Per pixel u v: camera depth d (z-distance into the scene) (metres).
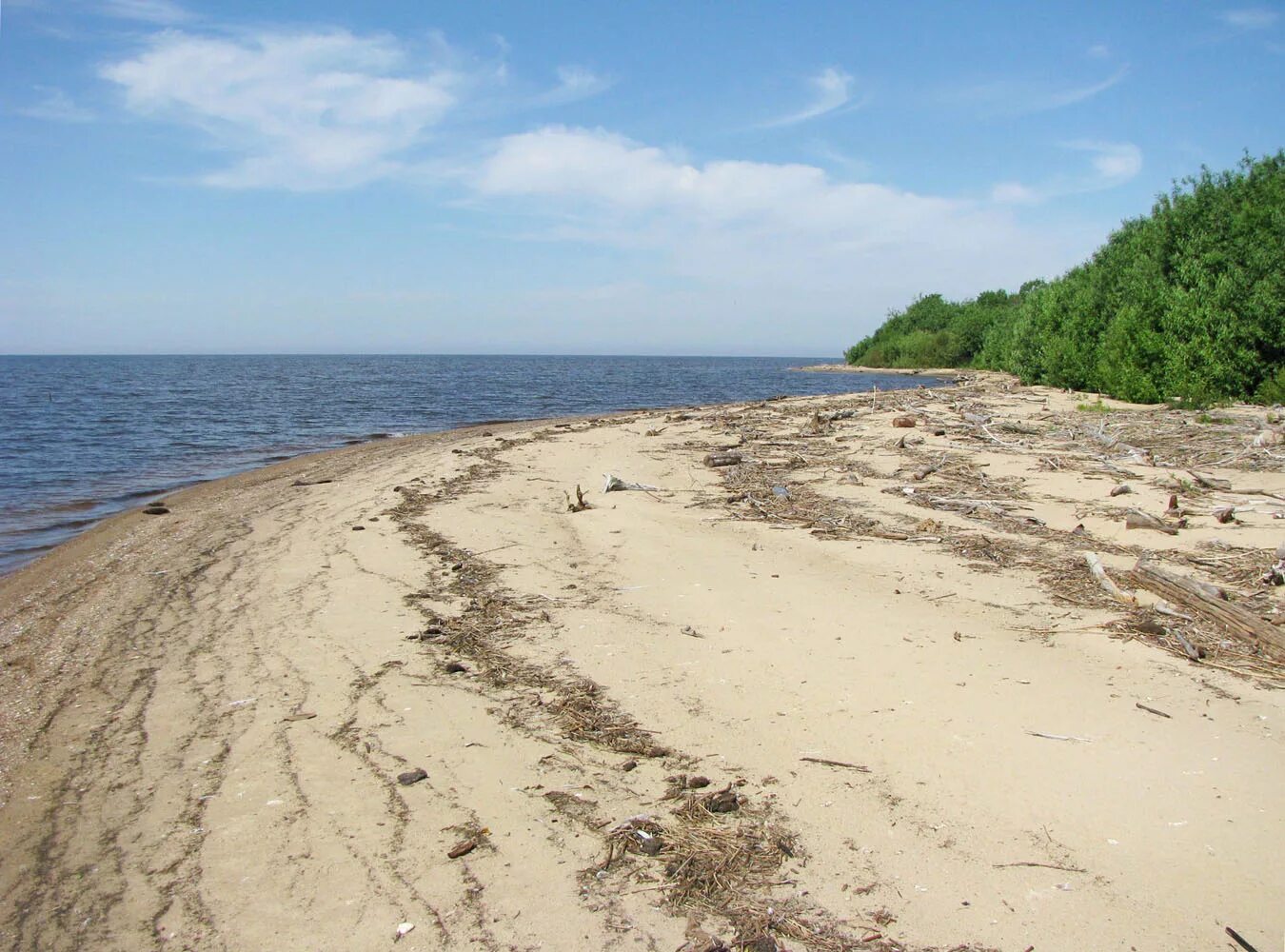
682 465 15.13
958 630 6.53
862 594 7.52
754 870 3.70
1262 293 21.28
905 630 6.55
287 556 9.94
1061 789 4.24
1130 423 17.84
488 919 3.44
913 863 3.71
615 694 5.61
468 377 78.31
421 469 16.27
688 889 3.59
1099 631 6.43
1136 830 3.88
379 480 15.40
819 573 8.23
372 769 4.74
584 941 3.29
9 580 9.85
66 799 4.61
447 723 5.30
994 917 3.35
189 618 7.81
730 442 17.97
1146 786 4.23
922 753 4.65
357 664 6.36
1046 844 3.80
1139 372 23.16
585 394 49.25
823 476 13.37
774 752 4.75
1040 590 7.48
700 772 4.57
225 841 4.11
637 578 8.27
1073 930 3.25
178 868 3.90
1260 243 22.73
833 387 51.16
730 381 66.44
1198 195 25.52
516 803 4.32
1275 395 20.45
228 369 106.44
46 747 5.27
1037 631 6.50
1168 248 25.59
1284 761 4.43
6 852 4.11
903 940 3.24
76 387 58.56
